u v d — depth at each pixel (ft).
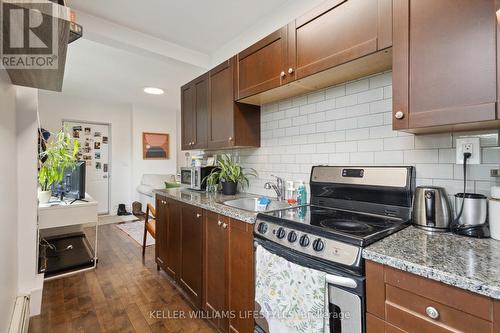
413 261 2.64
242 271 4.90
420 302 2.57
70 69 11.19
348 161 5.40
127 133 18.63
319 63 4.69
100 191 17.85
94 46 8.98
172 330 5.71
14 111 5.54
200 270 6.21
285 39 5.34
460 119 3.06
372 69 4.69
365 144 5.11
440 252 2.89
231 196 7.43
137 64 10.60
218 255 5.57
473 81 2.97
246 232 4.83
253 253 4.66
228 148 8.25
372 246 3.11
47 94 15.35
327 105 5.78
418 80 3.41
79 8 6.75
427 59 3.34
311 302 3.44
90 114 17.02
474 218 3.59
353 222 4.02
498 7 2.81
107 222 15.65
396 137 4.68
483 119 2.89
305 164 6.29
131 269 8.88
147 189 16.89
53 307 6.55
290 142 6.68
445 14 3.19
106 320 6.05
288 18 6.70
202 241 6.14
